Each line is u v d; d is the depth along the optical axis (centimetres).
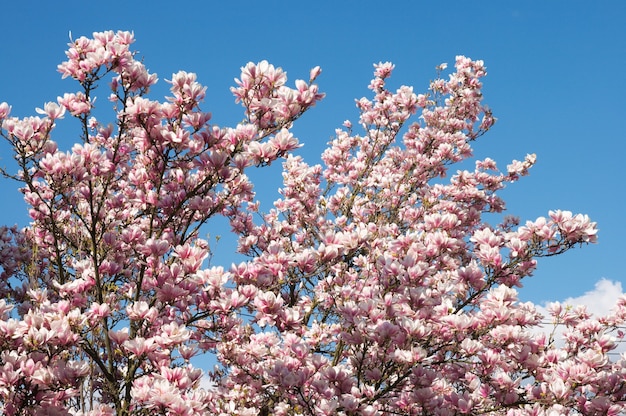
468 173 1120
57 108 530
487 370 624
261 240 951
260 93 566
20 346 487
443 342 609
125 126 563
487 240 608
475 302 691
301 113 561
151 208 622
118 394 557
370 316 588
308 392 646
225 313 568
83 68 515
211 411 673
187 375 527
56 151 557
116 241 611
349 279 752
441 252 661
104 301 599
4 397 471
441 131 1161
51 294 720
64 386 494
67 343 483
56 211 653
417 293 589
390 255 656
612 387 555
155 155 596
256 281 604
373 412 554
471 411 613
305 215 980
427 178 1140
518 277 664
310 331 690
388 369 623
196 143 548
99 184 652
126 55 524
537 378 604
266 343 679
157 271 566
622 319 746
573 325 751
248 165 562
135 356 513
